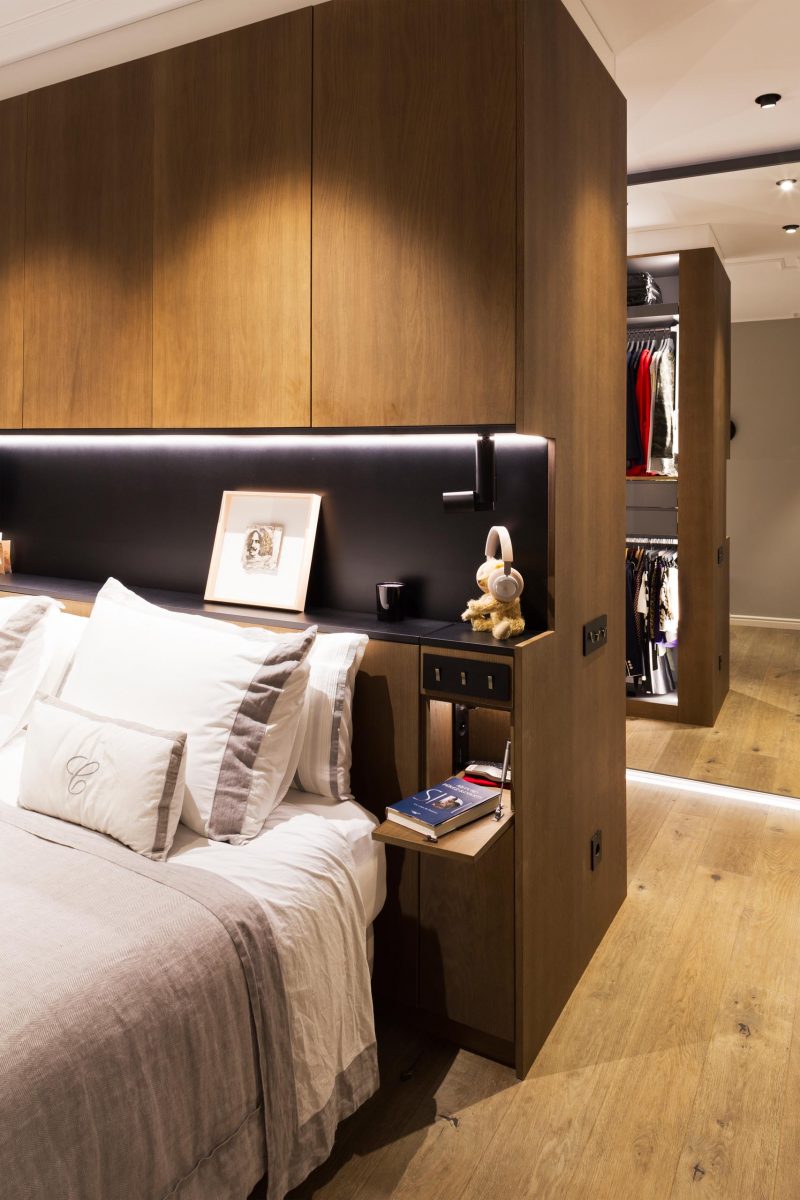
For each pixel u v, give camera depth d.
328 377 2.05
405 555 2.30
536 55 1.84
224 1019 1.38
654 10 2.46
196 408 2.27
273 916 1.50
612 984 2.30
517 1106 1.86
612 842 2.58
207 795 1.78
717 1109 1.84
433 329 1.90
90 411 2.48
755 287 5.72
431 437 2.24
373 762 2.07
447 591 2.25
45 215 2.51
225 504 2.54
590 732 2.35
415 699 2.00
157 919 1.40
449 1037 2.06
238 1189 1.38
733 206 4.07
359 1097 1.67
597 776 2.42
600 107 2.28
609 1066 1.99
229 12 2.36
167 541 2.74
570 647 2.16
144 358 2.35
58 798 1.76
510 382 1.82
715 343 4.43
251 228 2.13
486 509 2.04
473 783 2.02
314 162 2.03
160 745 1.69
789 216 4.23
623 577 2.60
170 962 1.33
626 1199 1.62
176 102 2.23
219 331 2.21
